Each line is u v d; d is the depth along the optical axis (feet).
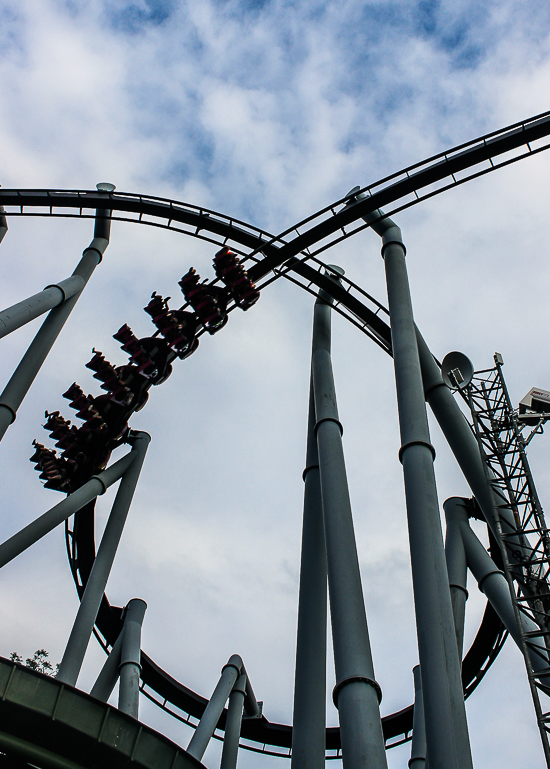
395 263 55.16
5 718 41.47
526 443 48.29
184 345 74.84
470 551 55.93
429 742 31.09
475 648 73.61
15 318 61.46
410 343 47.39
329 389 54.13
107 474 68.80
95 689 64.23
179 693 87.71
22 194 74.02
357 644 36.40
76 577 83.46
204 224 73.87
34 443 76.74
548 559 43.52
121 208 74.69
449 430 51.96
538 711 37.14
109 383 74.54
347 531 42.37
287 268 70.95
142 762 43.47
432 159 61.46
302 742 40.93
